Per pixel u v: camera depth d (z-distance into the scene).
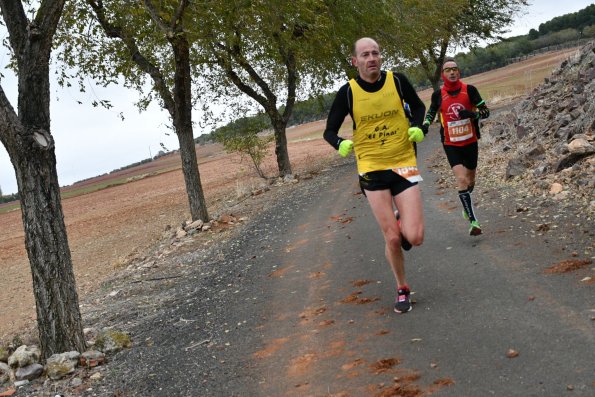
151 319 7.07
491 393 3.52
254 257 9.23
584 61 13.24
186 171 14.27
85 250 17.38
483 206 8.36
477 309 4.84
